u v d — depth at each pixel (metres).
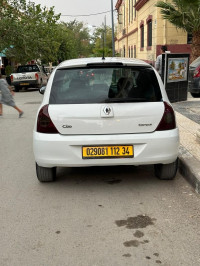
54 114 4.51
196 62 13.53
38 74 23.55
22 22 24.73
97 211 4.15
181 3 16.47
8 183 5.20
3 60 36.16
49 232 3.66
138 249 3.30
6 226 3.81
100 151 4.48
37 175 5.03
